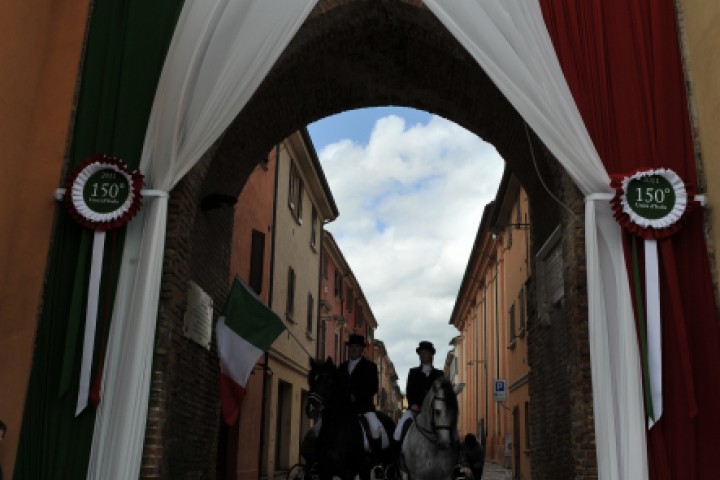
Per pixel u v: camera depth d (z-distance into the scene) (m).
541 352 11.09
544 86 8.16
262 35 8.48
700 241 7.77
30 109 8.41
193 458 9.64
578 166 7.93
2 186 7.82
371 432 9.62
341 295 37.44
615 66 8.45
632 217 7.66
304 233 25.42
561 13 8.57
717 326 7.54
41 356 7.70
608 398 7.32
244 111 10.41
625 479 7.14
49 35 8.77
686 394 7.34
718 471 7.19
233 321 10.21
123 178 8.00
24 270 7.93
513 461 24.89
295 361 23.05
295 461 23.06
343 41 10.17
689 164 8.11
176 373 8.68
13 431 7.47
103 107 8.49
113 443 7.33
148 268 7.73
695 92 8.25
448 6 8.39
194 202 9.19
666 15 8.62
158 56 8.64
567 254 9.12
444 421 8.98
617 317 7.62
